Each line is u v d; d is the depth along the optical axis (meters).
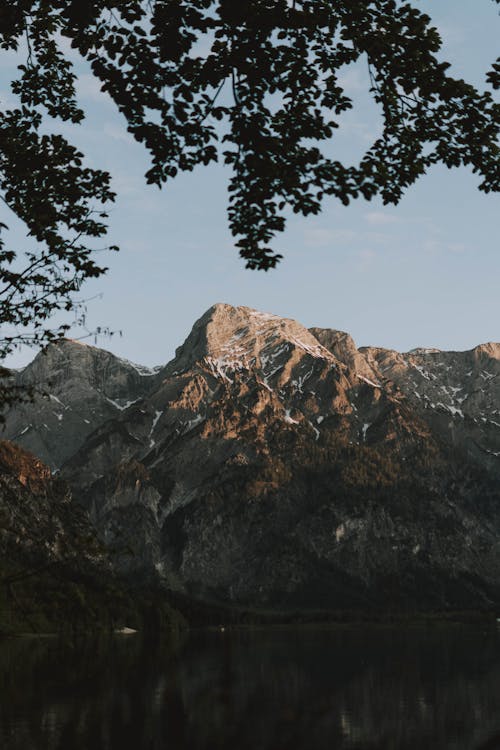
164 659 155.25
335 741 75.50
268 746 56.50
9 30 23.25
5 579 18.12
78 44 20.92
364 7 21.11
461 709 96.25
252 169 21.38
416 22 21.45
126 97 20.92
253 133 21.08
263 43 20.70
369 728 82.75
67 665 132.50
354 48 21.58
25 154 23.47
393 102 22.83
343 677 127.94
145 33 20.59
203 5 20.22
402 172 23.34
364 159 23.22
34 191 23.78
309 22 20.44
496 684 121.56
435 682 123.56
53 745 64.62
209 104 21.11
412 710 95.06
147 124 21.20
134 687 104.25
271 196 21.89
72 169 23.84
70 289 23.05
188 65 20.67
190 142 21.42
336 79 21.75
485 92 22.36
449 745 74.44
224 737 67.81
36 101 24.83
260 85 20.97
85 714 80.06
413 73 21.94
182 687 106.12
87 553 19.05
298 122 21.55
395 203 23.59
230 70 20.81
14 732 69.56
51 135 23.75
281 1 20.23
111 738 68.19
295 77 21.47
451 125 22.91
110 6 20.55
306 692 103.94
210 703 90.50
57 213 23.83
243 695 99.12
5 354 22.39
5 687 100.06
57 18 23.41
